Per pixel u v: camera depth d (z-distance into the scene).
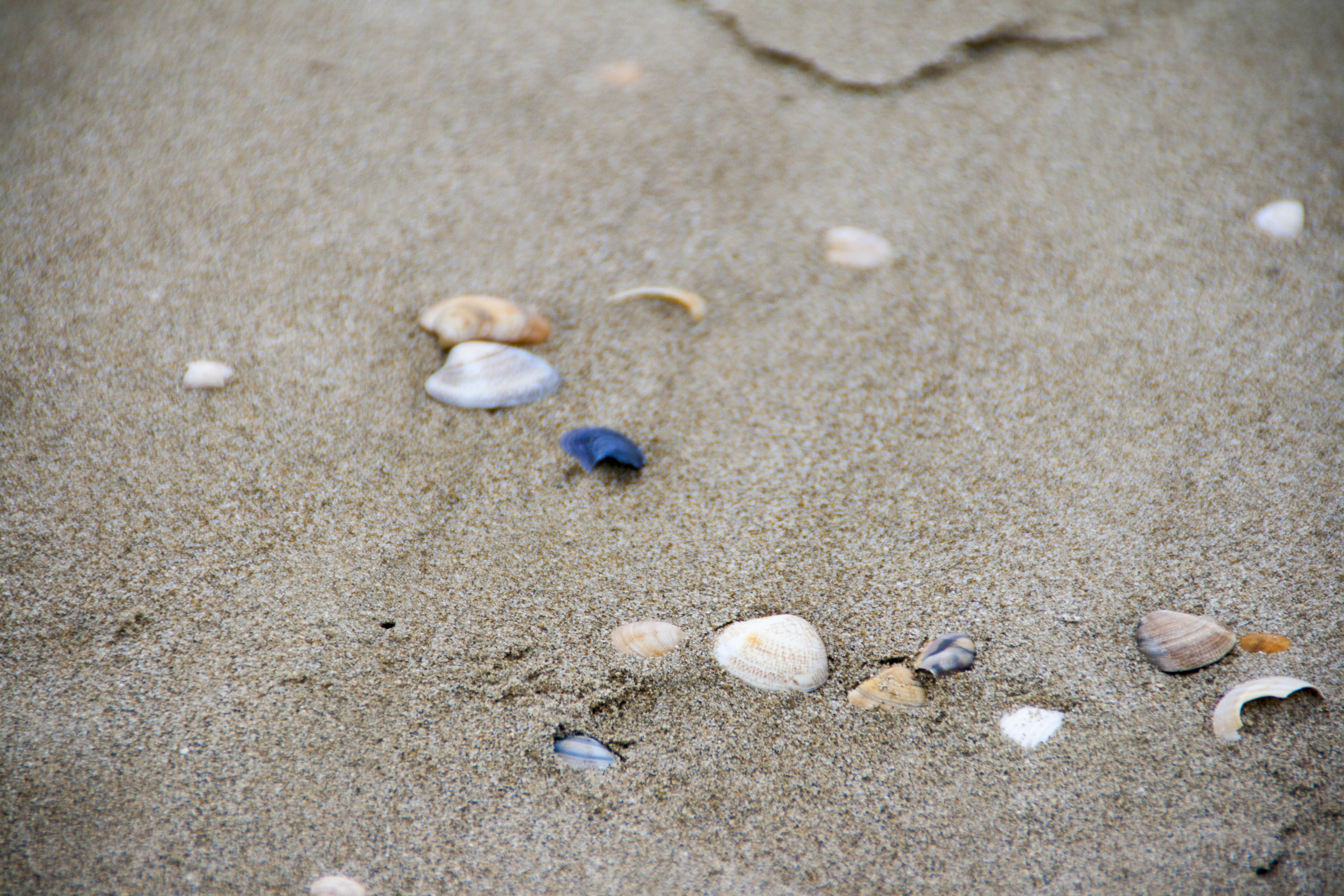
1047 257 1.11
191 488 1.03
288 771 0.98
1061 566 1.02
